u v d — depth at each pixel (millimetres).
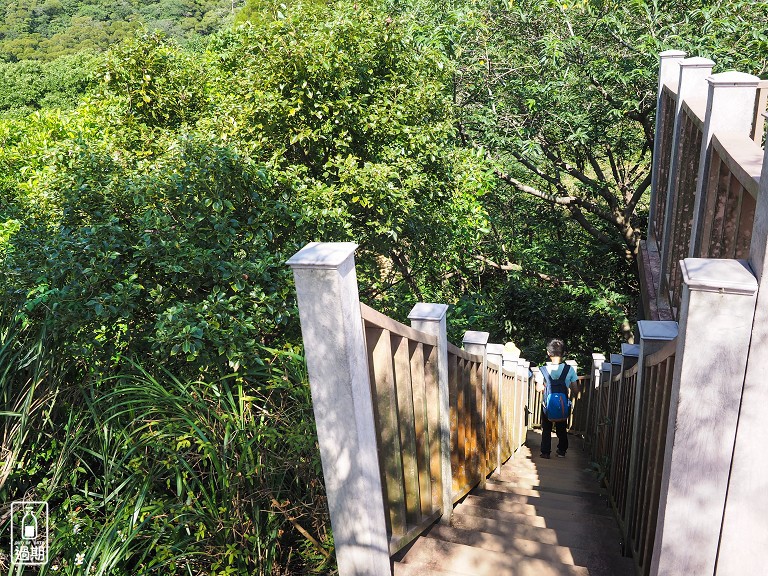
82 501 2801
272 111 6363
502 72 10453
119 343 3607
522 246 13828
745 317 1717
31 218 4539
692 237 3564
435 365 3127
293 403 3158
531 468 6551
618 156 12852
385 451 2625
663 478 2049
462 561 2826
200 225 3947
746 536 1877
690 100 4230
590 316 12820
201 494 2795
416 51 8016
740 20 8375
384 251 7570
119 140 6602
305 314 2082
